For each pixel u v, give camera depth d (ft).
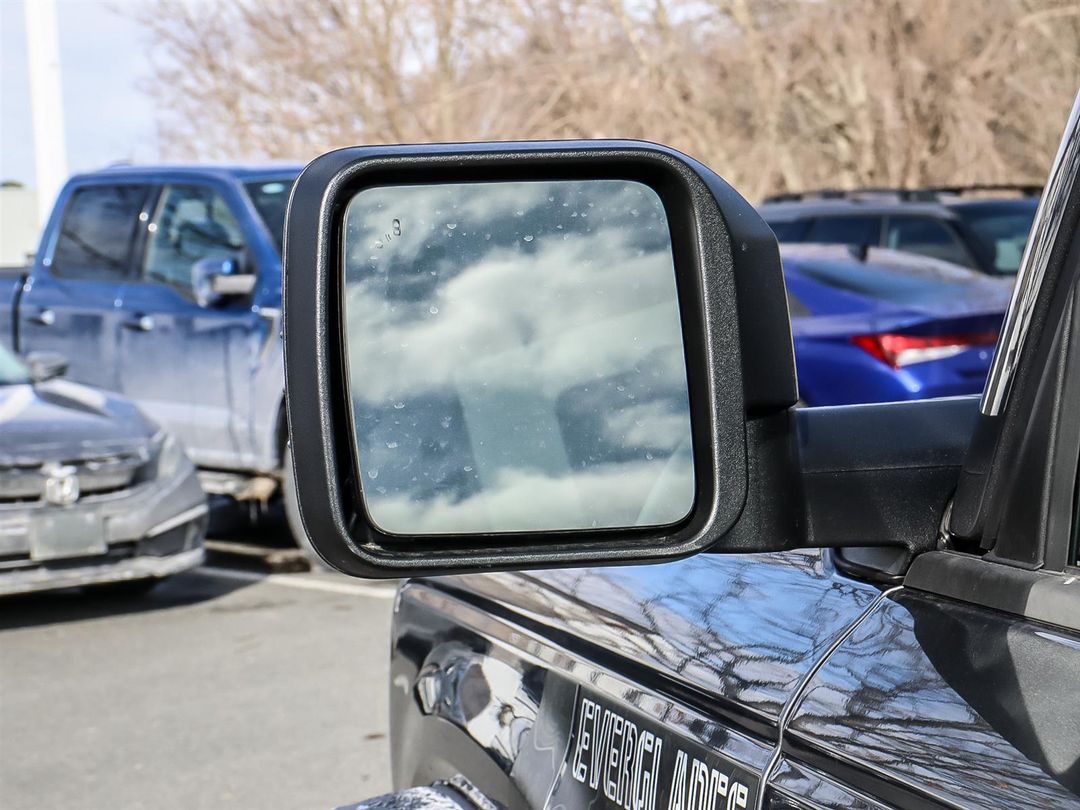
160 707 16.53
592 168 4.22
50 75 53.67
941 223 27.76
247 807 13.39
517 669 6.28
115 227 28.37
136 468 21.27
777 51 46.03
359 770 14.29
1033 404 4.12
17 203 86.74
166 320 26.50
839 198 29.96
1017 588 4.06
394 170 4.13
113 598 22.49
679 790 4.87
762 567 5.21
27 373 23.35
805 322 23.70
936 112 43.73
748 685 4.69
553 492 4.17
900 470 4.50
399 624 7.82
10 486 20.24
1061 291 4.08
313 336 4.00
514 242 4.25
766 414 4.31
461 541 4.12
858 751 4.12
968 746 3.83
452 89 49.57
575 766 5.61
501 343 4.22
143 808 13.41
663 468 4.17
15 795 13.82
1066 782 3.56
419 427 4.14
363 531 4.11
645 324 4.22
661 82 46.78
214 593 22.76
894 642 4.31
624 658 5.45
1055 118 42.86
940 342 22.58
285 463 24.85
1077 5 42.52
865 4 43.88
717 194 4.18
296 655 18.69
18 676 18.10
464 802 6.46
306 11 51.98
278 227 26.18
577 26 47.78
